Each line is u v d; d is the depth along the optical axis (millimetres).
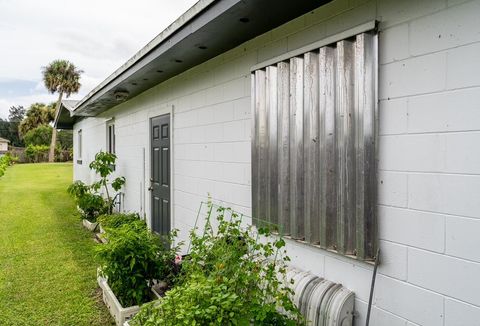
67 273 4359
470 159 1600
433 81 1742
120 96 6047
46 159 35125
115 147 7797
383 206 1967
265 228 2561
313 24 2439
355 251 2102
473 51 1593
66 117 12430
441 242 1703
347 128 2137
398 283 1891
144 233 3527
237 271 2250
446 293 1682
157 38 3434
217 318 1883
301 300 2217
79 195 7410
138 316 2393
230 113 3414
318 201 2375
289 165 2627
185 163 4383
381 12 1989
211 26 2758
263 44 2930
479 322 1558
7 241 5871
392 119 1923
